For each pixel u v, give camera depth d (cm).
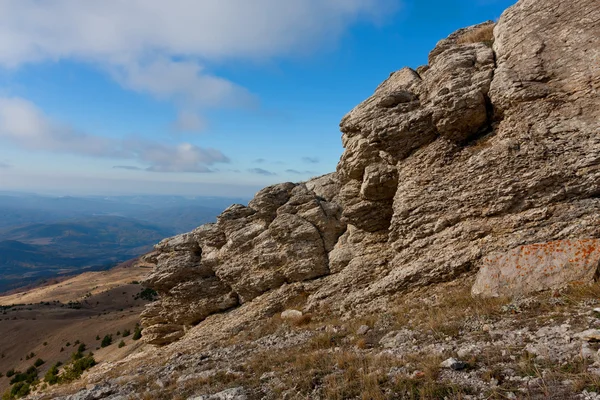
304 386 994
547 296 1161
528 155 1459
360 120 2088
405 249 1761
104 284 18962
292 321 2014
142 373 1867
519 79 1546
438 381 819
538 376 726
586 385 658
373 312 1708
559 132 1421
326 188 2623
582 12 1502
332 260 2297
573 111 1424
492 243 1490
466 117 1627
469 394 739
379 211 2092
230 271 2611
